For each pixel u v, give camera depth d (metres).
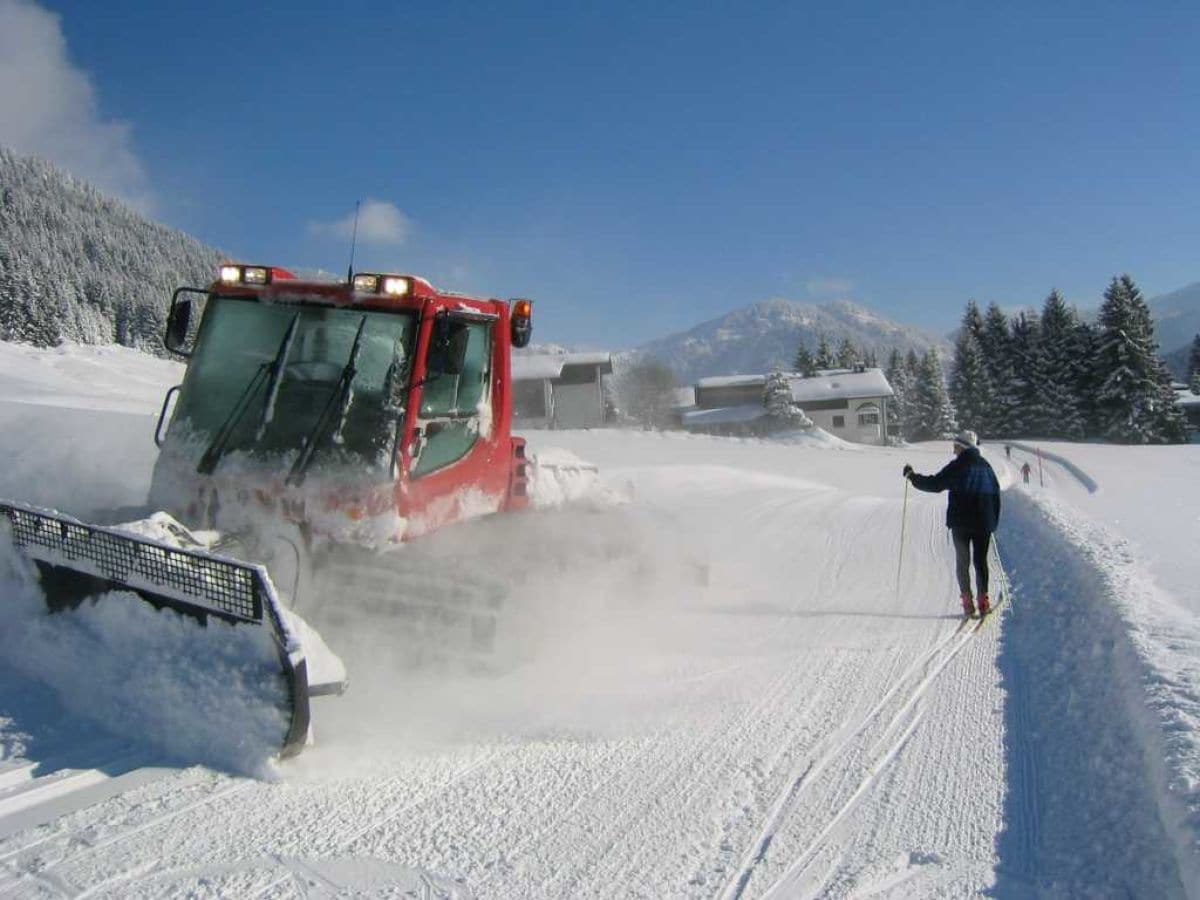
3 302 81.06
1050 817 3.99
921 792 4.25
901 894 3.35
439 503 5.55
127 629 4.44
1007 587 9.33
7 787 3.72
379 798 3.95
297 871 3.32
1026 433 78.56
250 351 5.59
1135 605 7.18
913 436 87.12
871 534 13.53
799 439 64.75
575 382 64.81
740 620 7.72
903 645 6.95
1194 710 4.57
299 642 4.02
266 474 5.23
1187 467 40.75
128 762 4.02
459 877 3.37
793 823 3.92
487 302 6.11
